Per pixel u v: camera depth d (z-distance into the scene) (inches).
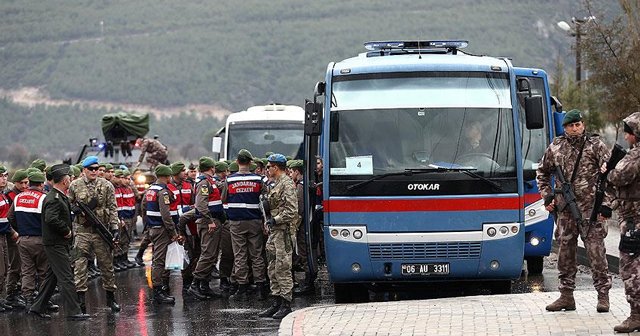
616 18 1229.7
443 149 609.0
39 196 656.4
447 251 602.9
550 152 494.0
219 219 693.3
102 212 638.5
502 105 616.7
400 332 475.8
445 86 619.2
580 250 896.9
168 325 565.3
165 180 670.5
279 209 577.9
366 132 612.4
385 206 603.8
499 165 607.5
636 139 440.1
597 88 1275.8
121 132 1448.1
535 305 536.4
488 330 469.4
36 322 600.4
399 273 606.2
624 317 482.6
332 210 607.8
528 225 738.8
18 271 685.9
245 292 679.7
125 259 917.2
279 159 579.8
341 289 657.0
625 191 441.7
